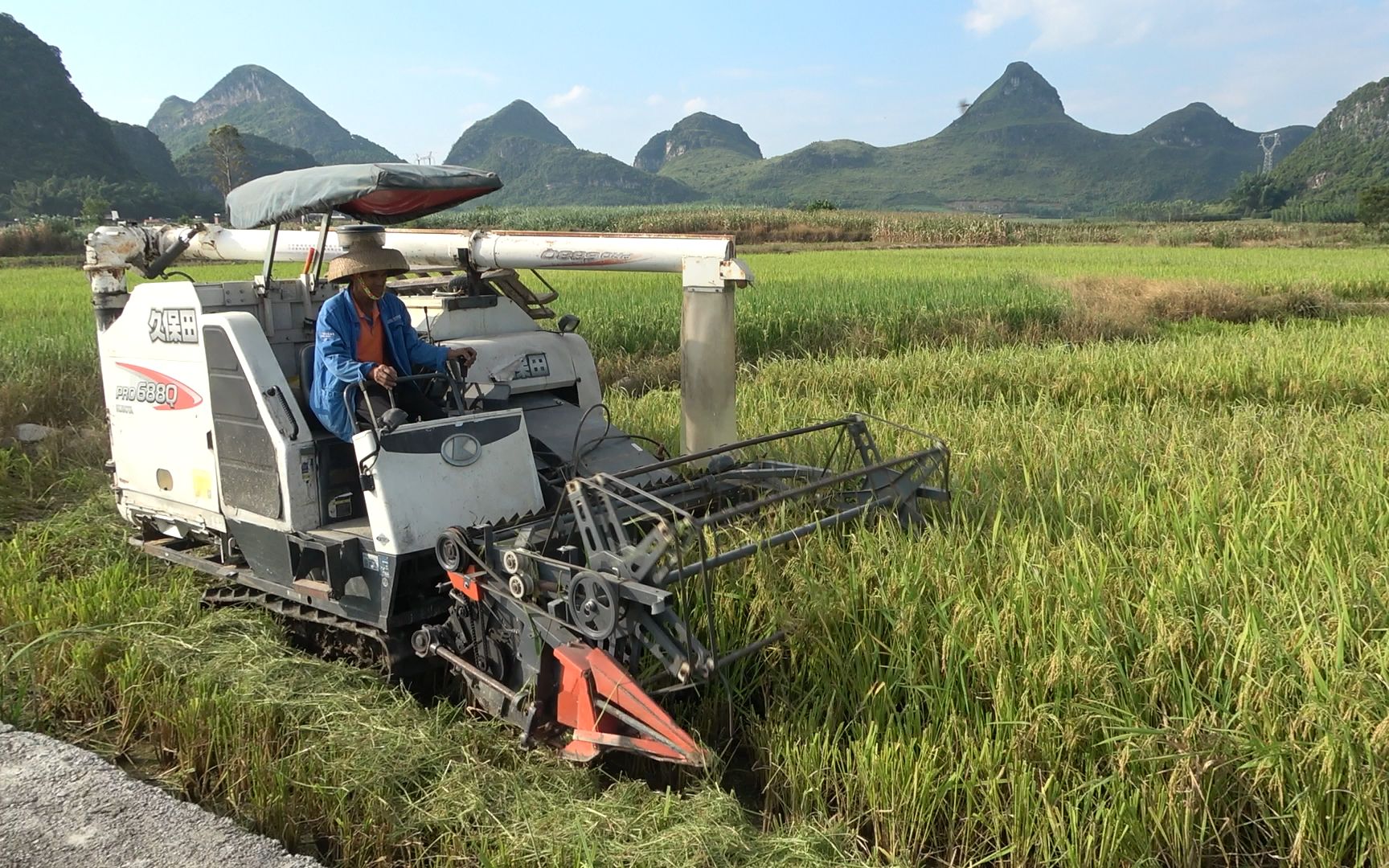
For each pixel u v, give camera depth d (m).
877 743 4.05
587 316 14.12
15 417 9.69
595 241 5.99
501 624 4.37
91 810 3.76
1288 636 3.95
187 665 4.75
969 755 3.77
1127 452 7.04
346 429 4.84
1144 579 4.53
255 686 4.50
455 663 4.48
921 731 3.99
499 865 3.43
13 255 45.16
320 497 5.00
